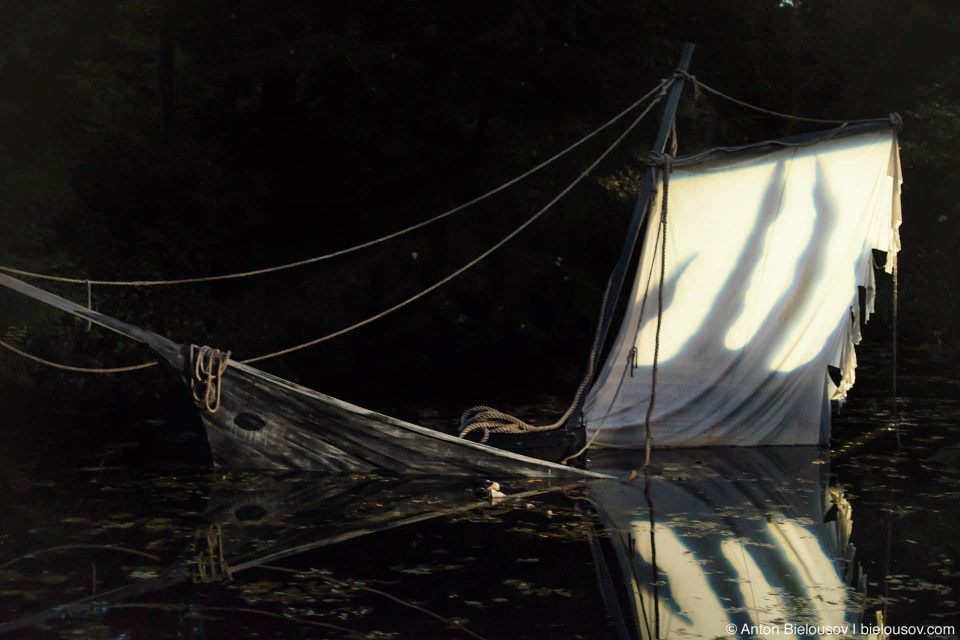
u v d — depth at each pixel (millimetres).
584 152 17500
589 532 7746
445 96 16406
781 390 11328
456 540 7469
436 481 9414
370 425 9469
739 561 7078
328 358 16109
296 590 6305
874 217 11156
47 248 13586
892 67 25453
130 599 6105
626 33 16875
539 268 17469
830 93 24250
